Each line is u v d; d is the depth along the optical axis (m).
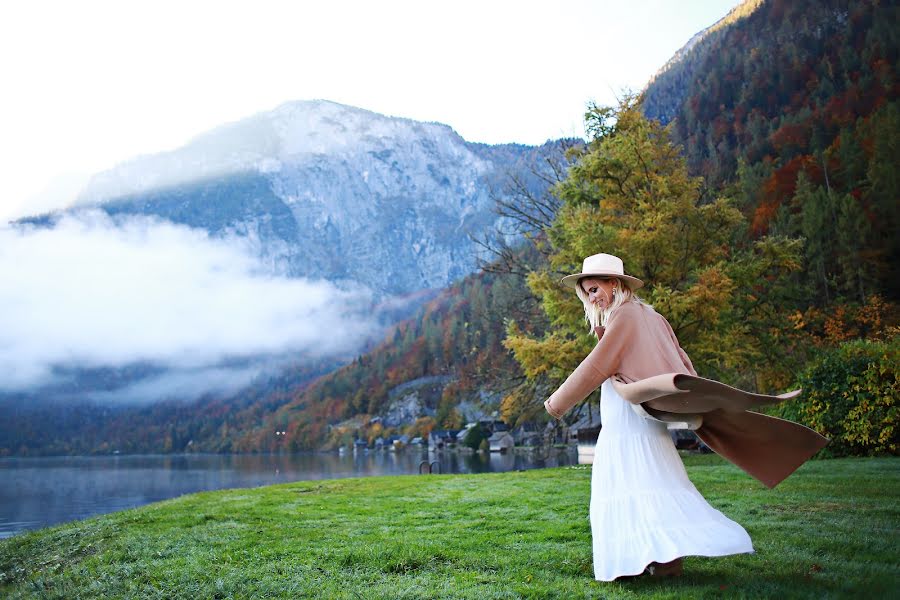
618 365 3.69
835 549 4.28
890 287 38.88
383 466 68.19
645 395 3.39
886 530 4.90
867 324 30.20
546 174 26.36
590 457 34.56
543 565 4.32
